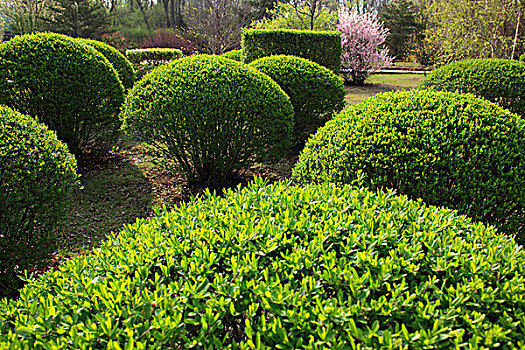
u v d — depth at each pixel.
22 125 3.40
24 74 5.31
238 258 1.81
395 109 3.33
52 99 5.46
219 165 5.16
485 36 14.45
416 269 1.71
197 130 4.86
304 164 3.57
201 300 1.64
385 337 1.37
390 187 3.07
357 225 2.07
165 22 39.94
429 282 1.64
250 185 2.67
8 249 3.14
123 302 1.65
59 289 1.83
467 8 14.41
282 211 2.29
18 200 3.06
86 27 24.42
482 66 7.21
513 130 3.10
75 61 5.63
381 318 1.52
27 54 5.41
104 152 6.75
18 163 3.10
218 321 1.49
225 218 2.19
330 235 1.98
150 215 4.93
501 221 3.02
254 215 2.21
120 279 1.76
